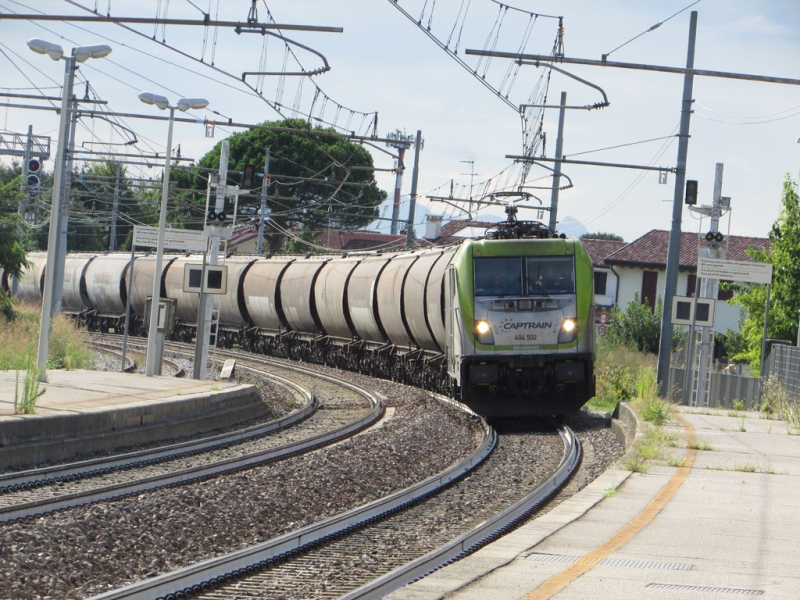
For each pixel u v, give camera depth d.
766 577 28.94
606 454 63.66
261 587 31.58
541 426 80.88
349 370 149.88
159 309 100.25
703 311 99.00
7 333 112.81
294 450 64.56
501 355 78.75
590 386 79.62
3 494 46.75
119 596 28.02
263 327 179.50
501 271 80.31
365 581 32.19
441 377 106.44
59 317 129.62
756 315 127.81
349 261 148.88
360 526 41.56
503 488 51.66
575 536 34.56
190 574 30.86
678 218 101.38
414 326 113.81
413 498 47.69
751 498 43.34
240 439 70.62
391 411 95.44
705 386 100.12
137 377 95.31
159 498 43.94
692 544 33.53
